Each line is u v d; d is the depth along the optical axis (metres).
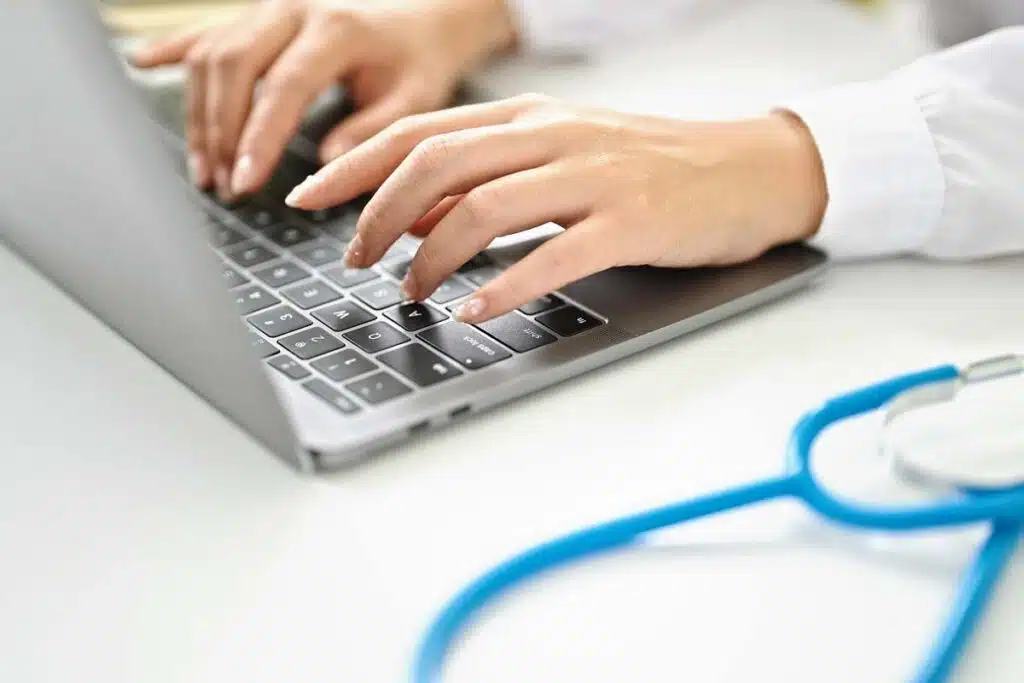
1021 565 0.31
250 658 0.28
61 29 0.32
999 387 0.38
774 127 0.52
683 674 0.28
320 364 0.40
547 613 0.30
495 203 0.43
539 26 0.75
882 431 0.36
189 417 0.39
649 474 0.35
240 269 0.48
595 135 0.48
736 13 0.81
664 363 0.42
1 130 0.39
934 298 0.47
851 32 0.77
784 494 0.32
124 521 0.34
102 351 0.43
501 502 0.34
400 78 0.66
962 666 0.28
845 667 0.28
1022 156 0.50
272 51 0.63
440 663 0.28
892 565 0.31
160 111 0.67
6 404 0.40
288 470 0.36
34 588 0.31
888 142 0.50
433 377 0.39
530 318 0.43
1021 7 0.70
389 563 0.32
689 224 0.46
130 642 0.29
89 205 0.37
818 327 0.45
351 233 0.52
